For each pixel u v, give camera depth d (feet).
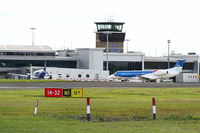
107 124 145.69
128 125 144.15
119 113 186.39
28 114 173.58
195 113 190.70
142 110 200.64
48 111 189.37
